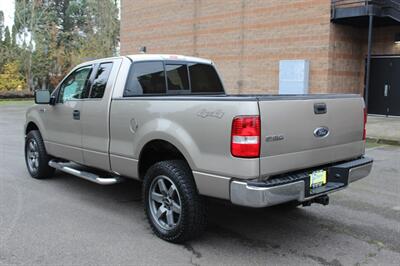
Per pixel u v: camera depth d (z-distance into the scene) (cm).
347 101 450
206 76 609
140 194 609
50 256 398
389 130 1277
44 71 4022
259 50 1839
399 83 1608
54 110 617
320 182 425
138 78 523
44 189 630
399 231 472
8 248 415
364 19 1520
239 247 424
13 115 2030
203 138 392
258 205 363
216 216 516
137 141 463
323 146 423
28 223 484
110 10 4416
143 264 384
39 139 668
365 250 420
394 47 1605
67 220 496
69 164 624
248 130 362
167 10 2261
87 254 404
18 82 3834
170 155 463
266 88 1827
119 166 500
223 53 1997
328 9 1569
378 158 925
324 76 1608
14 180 682
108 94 509
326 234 461
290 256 404
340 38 1616
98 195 602
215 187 387
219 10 1994
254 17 1842
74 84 582
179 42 2211
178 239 424
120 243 430
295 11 1683
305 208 550
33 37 3819
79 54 4203
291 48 1712
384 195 618
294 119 391
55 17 4781
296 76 1673
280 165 383
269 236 454
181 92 571
